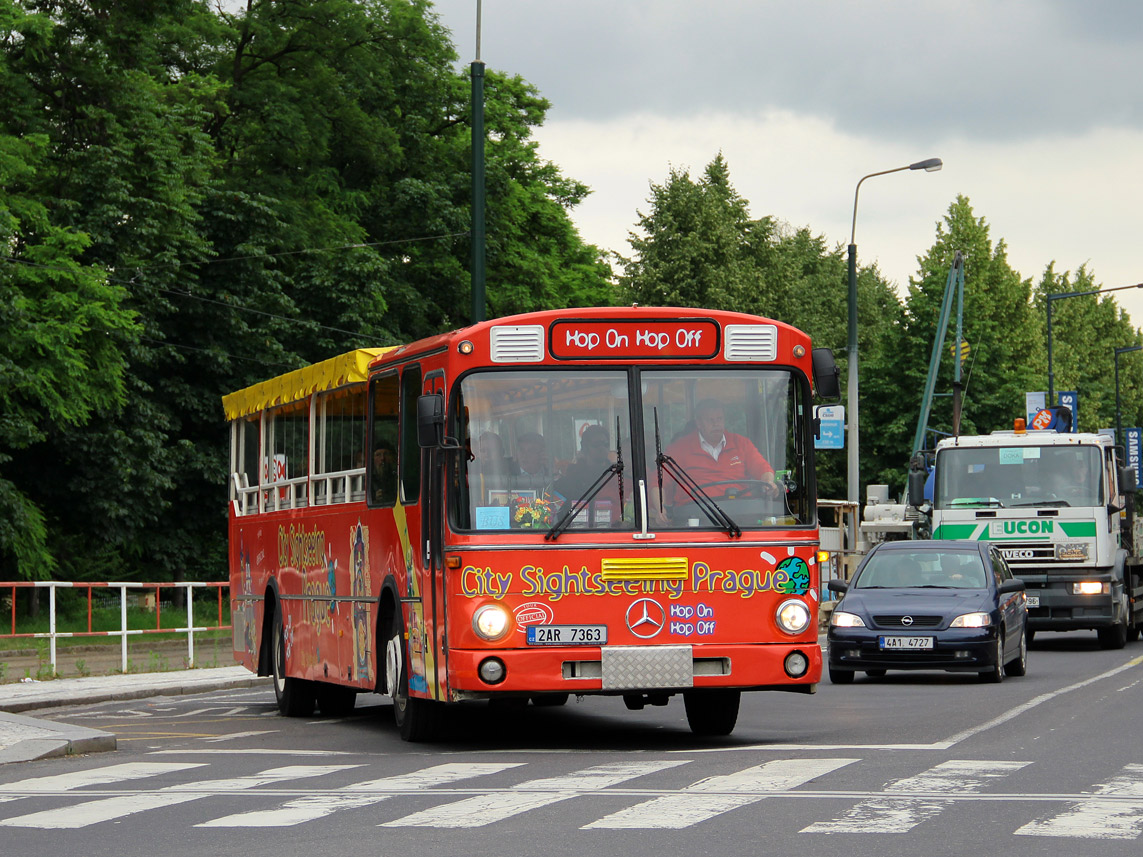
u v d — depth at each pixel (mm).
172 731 19750
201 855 10047
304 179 60125
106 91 47719
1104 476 35094
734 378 15969
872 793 12062
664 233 88750
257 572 23672
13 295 41344
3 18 44438
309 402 20969
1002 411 91062
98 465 47156
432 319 63031
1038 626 35125
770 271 102750
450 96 67812
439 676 15844
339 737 18297
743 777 13102
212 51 60719
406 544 16875
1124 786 12430
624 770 13844
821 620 44188
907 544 28359
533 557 15438
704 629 15547
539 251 74062
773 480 15898
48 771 15281
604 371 15828
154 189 47969
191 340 51688
